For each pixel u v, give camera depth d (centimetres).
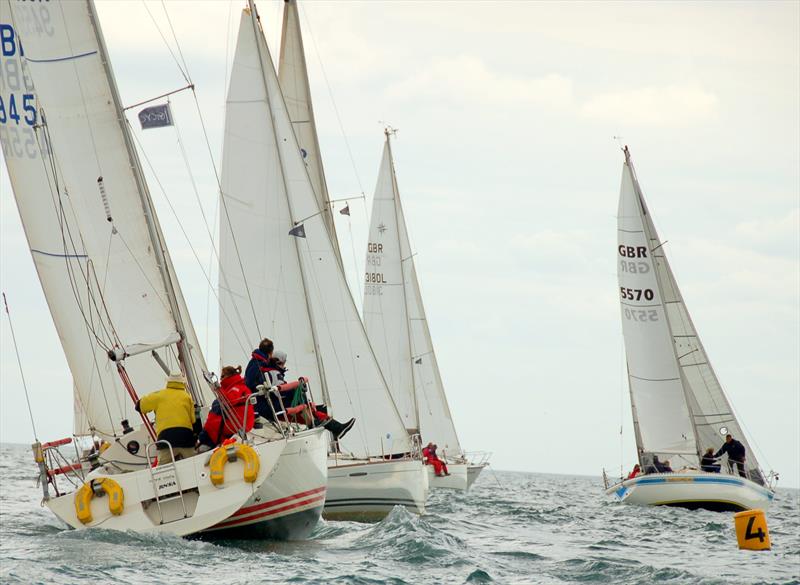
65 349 7331
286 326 9969
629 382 14400
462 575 5797
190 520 6075
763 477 13488
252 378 7225
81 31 7188
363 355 10481
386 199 15375
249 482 6094
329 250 10481
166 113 7431
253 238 10012
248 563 5669
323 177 11606
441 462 16475
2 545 6069
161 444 6397
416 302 18150
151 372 7288
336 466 9194
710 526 10400
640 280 14388
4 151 7306
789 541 9719
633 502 12794
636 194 14512
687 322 14550
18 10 7094
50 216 7288
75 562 5391
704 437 14325
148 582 5047
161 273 7238
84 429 9500
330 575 5453
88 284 7250
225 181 10031
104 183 7206
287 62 11581
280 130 10300
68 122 7175
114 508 6138
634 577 6094
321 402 9969
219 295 9956
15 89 7325
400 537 6994
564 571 6306
